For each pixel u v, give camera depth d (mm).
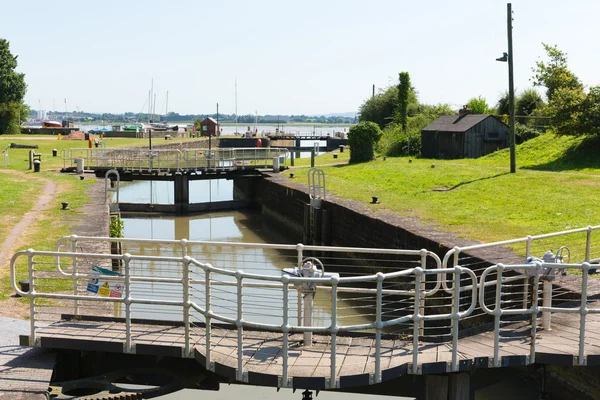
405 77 62062
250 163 42812
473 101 62656
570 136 38656
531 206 23594
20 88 82250
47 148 55969
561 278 13211
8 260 15836
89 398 8766
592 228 12586
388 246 21422
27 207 24859
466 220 21750
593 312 8844
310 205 28312
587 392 10688
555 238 18203
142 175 37594
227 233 32250
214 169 38469
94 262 15383
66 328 9820
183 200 37531
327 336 9898
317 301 18844
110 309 11922
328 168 42031
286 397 11656
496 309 8781
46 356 9453
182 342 9273
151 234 31266
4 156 46531
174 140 72000
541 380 11570
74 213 23500
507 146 45031
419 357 8852
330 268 24859
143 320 10258
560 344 9367
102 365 9805
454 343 8625
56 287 13070
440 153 46156
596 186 26641
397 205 25828
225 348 9219
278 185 34781
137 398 8992
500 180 30297
